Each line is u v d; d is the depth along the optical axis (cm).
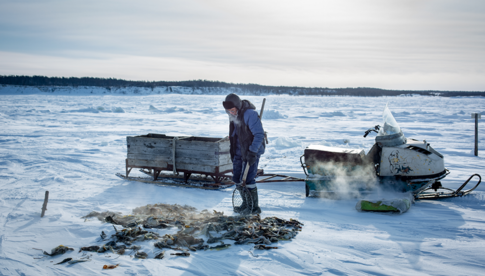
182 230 379
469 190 559
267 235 369
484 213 469
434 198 541
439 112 3616
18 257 320
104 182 652
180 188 609
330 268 299
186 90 18300
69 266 301
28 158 895
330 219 449
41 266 300
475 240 371
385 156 520
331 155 544
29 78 17912
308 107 5197
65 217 437
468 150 1088
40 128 1811
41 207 482
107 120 2439
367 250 340
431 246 351
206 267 299
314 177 550
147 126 2031
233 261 311
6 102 5516
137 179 660
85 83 18512
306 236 379
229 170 616
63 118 2523
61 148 1103
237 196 518
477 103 7656
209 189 599
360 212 476
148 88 17050
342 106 5662
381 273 291
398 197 499
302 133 1655
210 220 412
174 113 3406
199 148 600
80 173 730
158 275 283
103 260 312
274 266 302
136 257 319
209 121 2448
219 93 19025
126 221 415
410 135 1552
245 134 463
